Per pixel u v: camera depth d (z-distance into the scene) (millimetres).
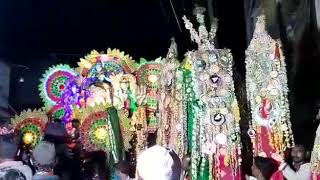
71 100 6957
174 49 5797
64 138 6340
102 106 6773
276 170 4625
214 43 5445
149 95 6754
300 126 5242
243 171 5051
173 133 5547
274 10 5418
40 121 6496
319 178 4250
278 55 4816
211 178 4824
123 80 6875
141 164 2328
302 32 5141
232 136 4863
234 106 4914
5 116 9836
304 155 4719
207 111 4918
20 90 11414
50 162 3980
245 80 5453
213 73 4965
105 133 6652
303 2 5094
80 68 7035
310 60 5102
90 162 6543
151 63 6855
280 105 4773
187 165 4957
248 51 4945
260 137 4836
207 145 4883
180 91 5375
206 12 6949
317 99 5070
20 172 3711
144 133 6656
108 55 7008
